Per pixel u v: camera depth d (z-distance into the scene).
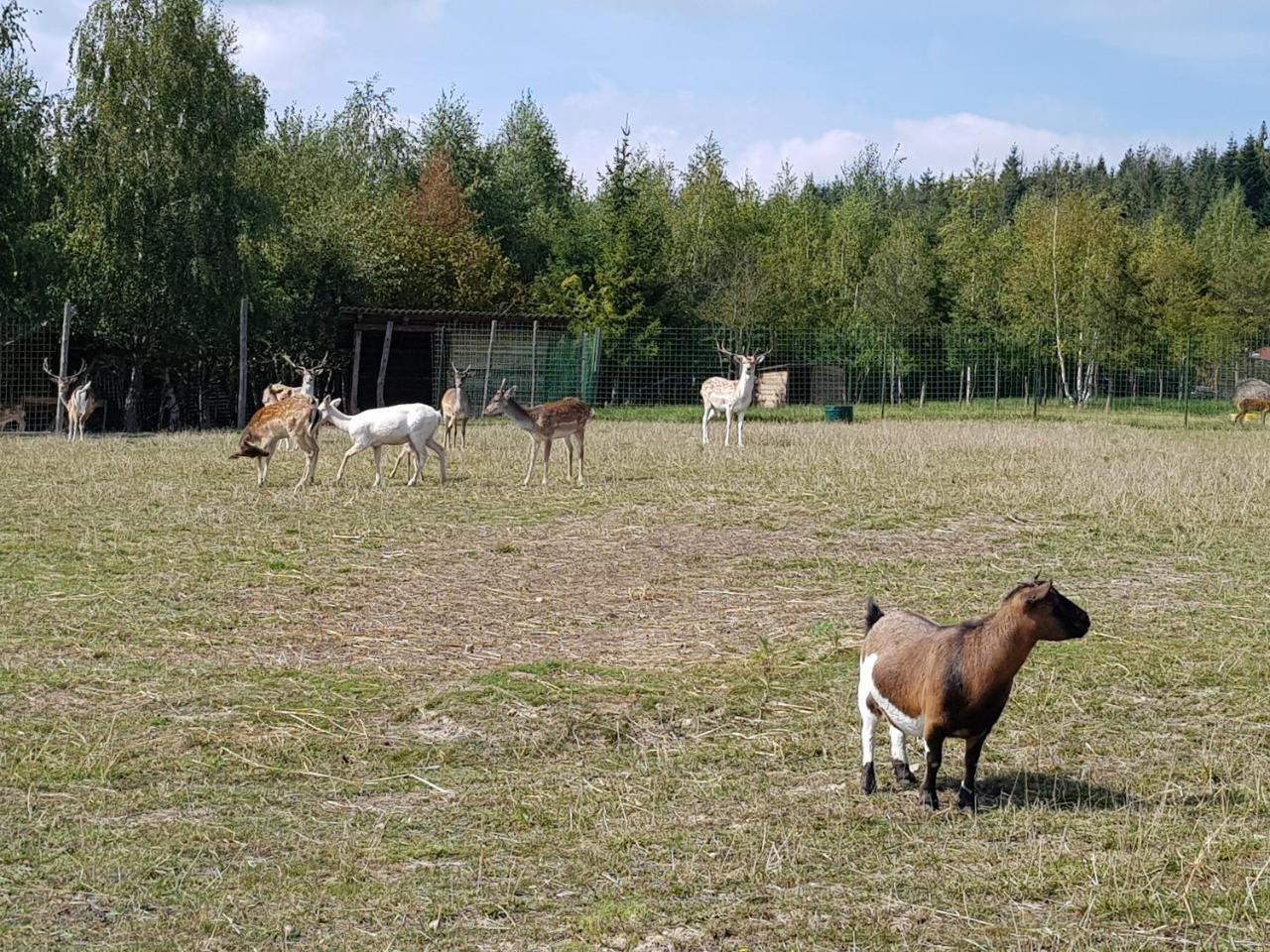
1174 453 23.34
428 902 5.42
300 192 47.78
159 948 5.03
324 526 14.52
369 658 9.31
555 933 5.16
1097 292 49.44
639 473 19.47
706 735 7.76
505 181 64.19
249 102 35.38
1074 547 13.49
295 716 7.94
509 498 16.77
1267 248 58.53
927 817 6.37
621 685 8.55
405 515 15.35
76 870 5.75
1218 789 6.73
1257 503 16.33
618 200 52.03
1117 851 5.93
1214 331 50.41
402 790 6.86
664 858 5.89
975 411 40.88
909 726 6.47
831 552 13.30
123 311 33.97
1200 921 5.21
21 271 31.62
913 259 52.88
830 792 6.77
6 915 5.30
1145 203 95.31
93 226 33.69
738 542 13.80
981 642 6.15
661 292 50.41
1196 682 8.68
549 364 39.22
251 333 36.34
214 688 8.50
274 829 6.27
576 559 12.91
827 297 55.91
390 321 37.12
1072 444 25.11
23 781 6.83
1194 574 12.26
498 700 8.19
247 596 11.19
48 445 24.28
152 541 13.48
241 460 21.14
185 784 6.87
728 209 57.53
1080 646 9.60
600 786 6.88
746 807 6.55
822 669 9.00
